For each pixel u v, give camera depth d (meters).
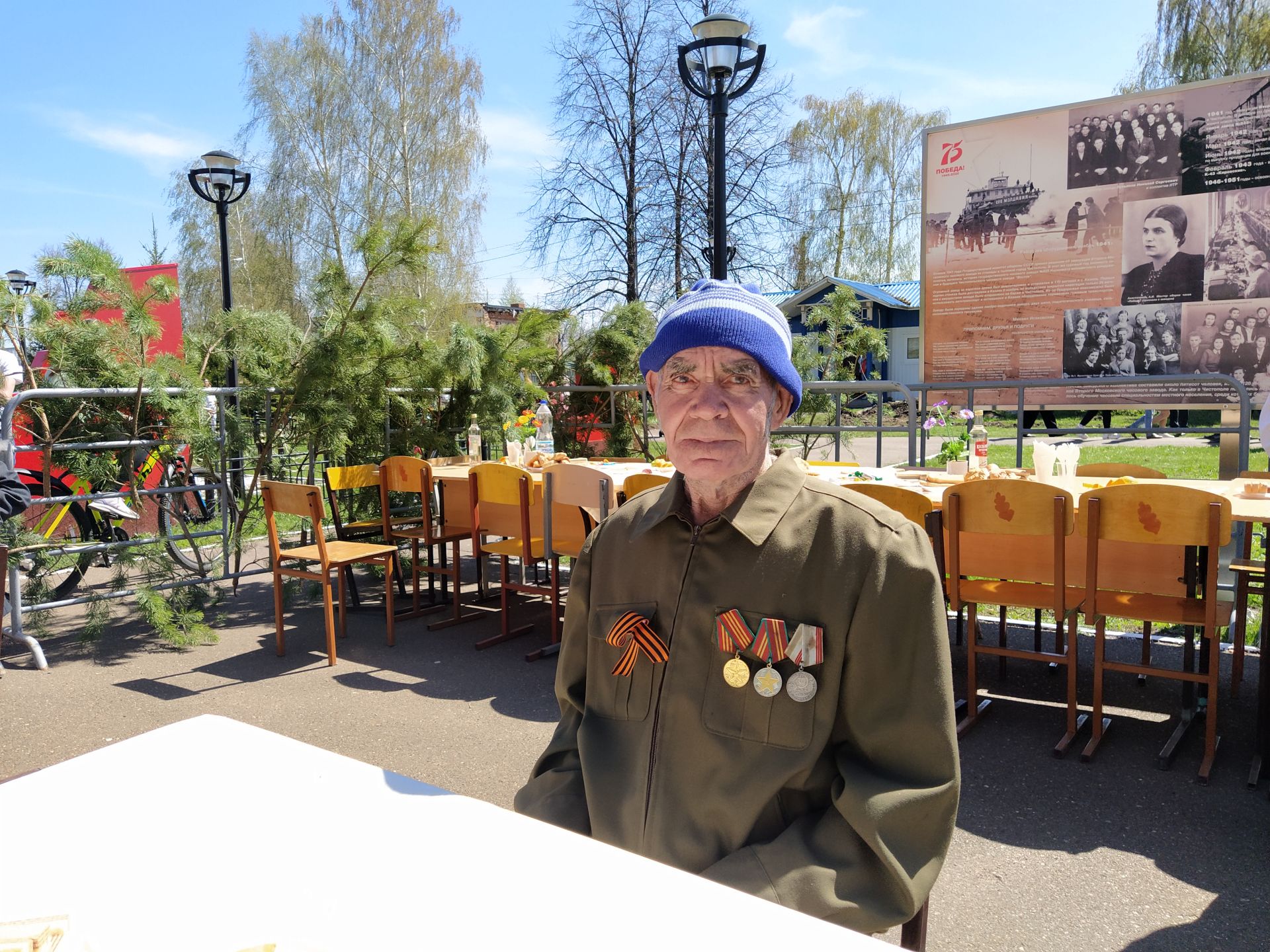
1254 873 2.57
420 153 22.92
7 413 4.68
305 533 6.25
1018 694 4.12
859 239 28.55
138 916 0.94
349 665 4.68
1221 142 5.91
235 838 1.10
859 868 1.21
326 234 22.86
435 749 3.56
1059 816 2.95
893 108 28.39
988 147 6.70
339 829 1.11
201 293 25.00
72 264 5.06
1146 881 2.55
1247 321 5.96
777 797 1.30
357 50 22.75
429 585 6.28
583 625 1.56
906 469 5.08
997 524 3.53
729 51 6.39
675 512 1.41
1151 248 6.22
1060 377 6.63
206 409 5.59
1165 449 15.02
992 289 6.81
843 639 1.28
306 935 0.89
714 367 1.36
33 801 1.21
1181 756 3.39
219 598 6.05
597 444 9.23
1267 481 4.27
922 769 1.25
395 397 6.62
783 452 1.56
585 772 1.42
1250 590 3.91
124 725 3.87
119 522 5.48
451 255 21.95
